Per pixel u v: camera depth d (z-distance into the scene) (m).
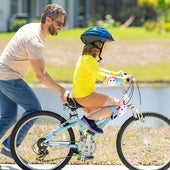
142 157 15.59
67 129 14.99
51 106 30.06
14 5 82.00
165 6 97.44
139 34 80.12
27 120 14.91
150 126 15.35
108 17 117.88
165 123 15.30
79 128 14.96
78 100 14.83
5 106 15.73
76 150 15.04
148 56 56.66
